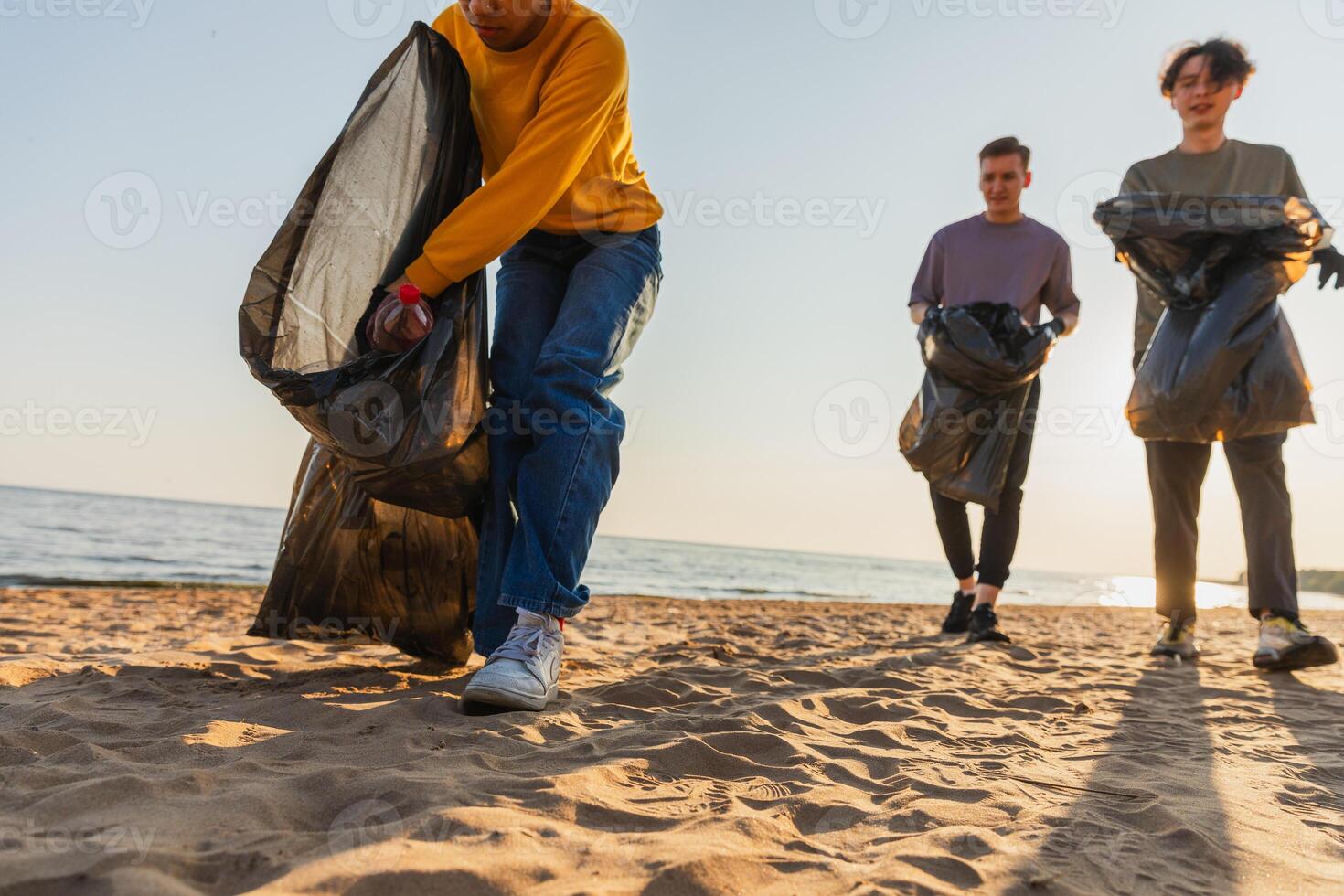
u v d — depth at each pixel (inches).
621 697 82.0
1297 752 70.8
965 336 141.8
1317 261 119.9
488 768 54.2
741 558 1966.0
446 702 71.9
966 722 79.1
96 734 60.9
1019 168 154.3
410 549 84.6
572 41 76.7
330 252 72.8
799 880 37.9
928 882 37.8
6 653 111.1
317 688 81.1
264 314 70.3
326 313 73.5
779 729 71.2
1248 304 120.2
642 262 82.0
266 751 56.8
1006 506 153.8
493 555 77.9
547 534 73.0
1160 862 42.8
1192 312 125.0
